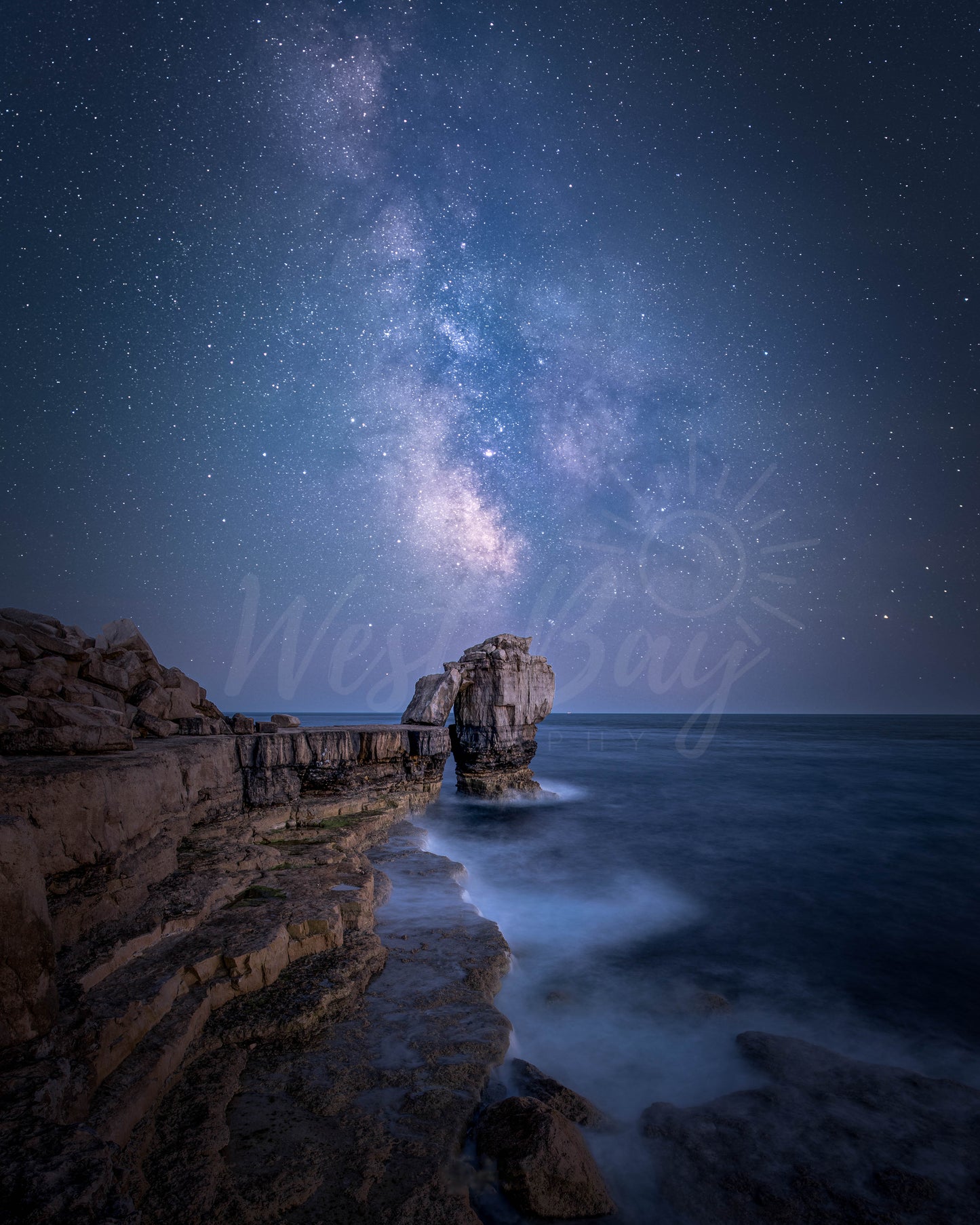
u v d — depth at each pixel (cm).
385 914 933
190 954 604
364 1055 559
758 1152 512
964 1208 456
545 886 1349
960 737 8038
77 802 598
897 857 1703
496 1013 648
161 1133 432
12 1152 309
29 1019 400
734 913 1230
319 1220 378
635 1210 448
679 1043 716
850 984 920
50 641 1152
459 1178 435
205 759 1076
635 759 4541
